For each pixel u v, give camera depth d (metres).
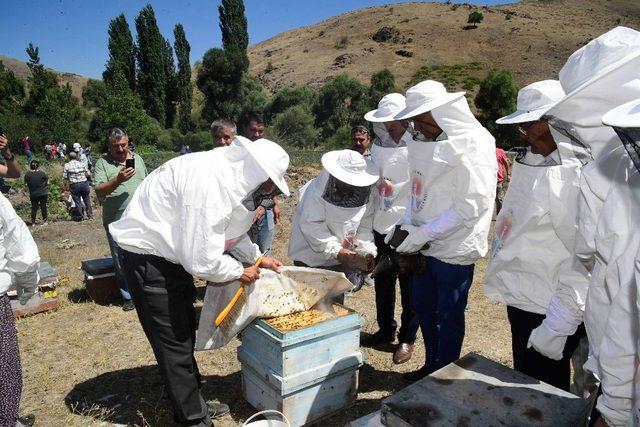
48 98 45.59
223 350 4.31
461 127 2.88
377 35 86.88
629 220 1.46
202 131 47.19
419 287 3.43
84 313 5.11
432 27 89.38
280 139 42.19
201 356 4.19
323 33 103.44
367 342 4.38
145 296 2.81
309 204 3.55
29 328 4.75
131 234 2.77
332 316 3.19
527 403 2.11
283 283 3.24
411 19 95.12
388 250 3.91
